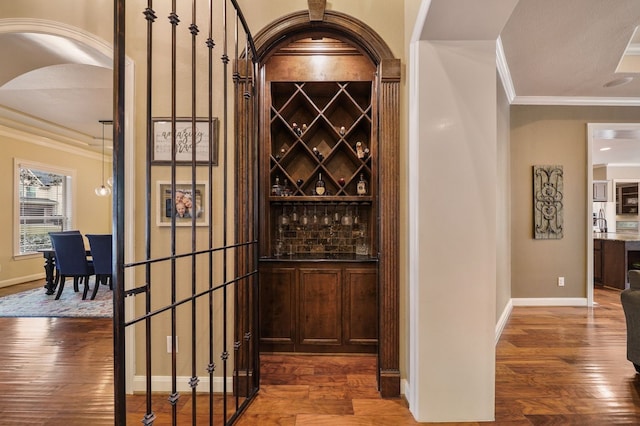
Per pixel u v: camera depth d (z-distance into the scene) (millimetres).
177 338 2254
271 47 2309
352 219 3361
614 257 5359
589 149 4344
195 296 1620
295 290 2910
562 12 2633
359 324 2891
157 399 2189
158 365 2252
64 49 2402
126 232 2217
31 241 6391
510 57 3277
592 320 3791
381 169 2207
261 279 2912
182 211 2242
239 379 2205
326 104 3357
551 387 2342
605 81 3803
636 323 2525
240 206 2205
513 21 2730
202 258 2252
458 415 1917
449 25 1762
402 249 2195
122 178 1193
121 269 1193
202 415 2012
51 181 6809
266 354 2924
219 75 2268
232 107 2268
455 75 1900
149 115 1426
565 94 4184
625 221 8242
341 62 2982
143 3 2244
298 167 3373
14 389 2342
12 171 5895
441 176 1909
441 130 1908
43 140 6422
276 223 3344
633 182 8141
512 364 2705
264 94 3020
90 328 3623
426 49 1899
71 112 5043
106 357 2871
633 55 3533
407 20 2143
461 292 1912
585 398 2201
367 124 3203
